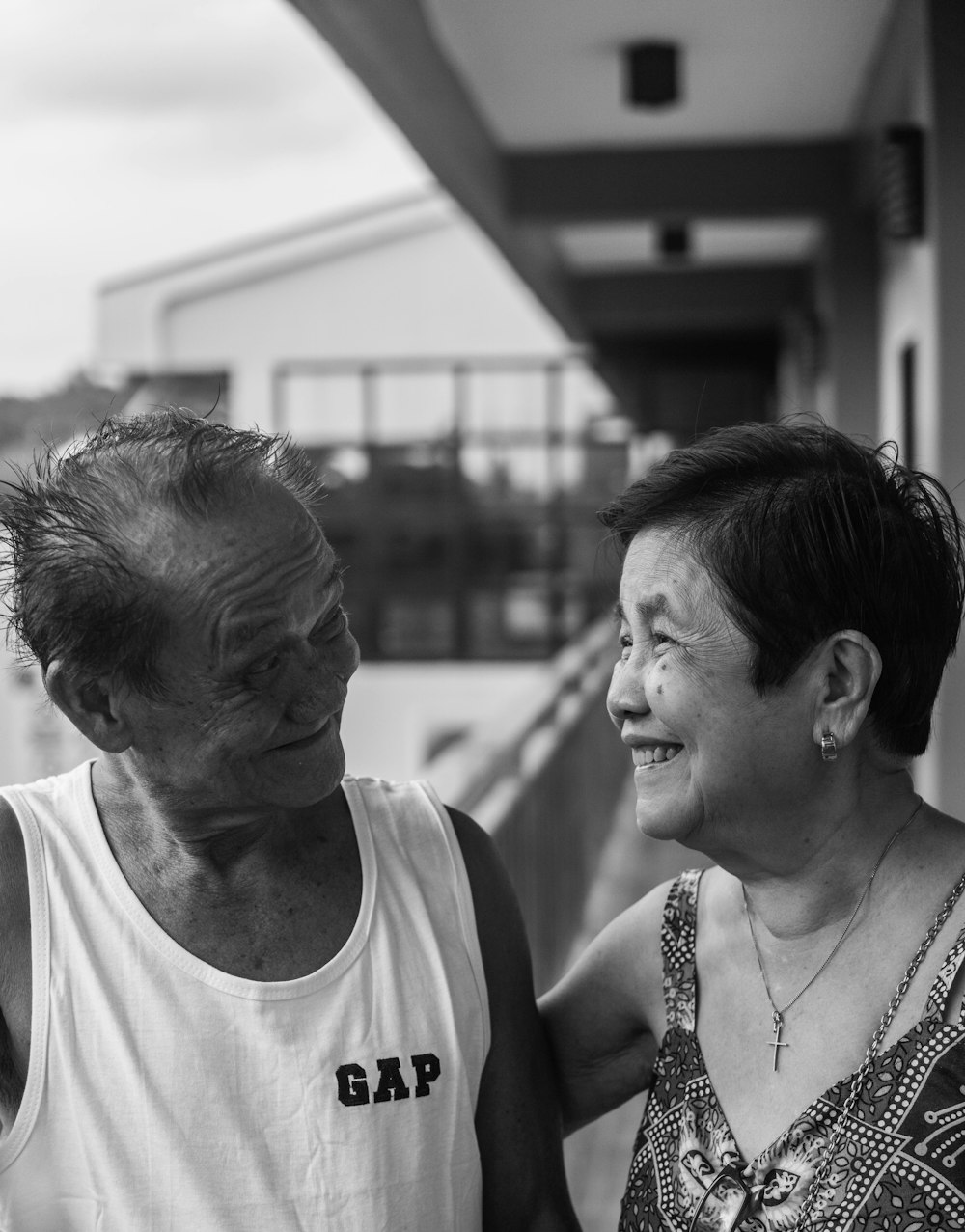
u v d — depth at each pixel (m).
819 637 1.21
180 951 1.25
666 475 1.27
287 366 12.80
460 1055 1.29
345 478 12.76
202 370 16.70
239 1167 1.23
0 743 9.76
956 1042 1.17
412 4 4.88
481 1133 1.35
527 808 3.70
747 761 1.23
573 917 5.14
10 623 1.24
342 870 1.31
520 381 12.66
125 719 1.22
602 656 7.09
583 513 12.59
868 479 1.24
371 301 16.66
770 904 1.29
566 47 5.48
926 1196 1.14
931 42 4.11
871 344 6.86
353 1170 1.24
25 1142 1.24
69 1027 1.23
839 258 6.88
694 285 10.86
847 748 1.25
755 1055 1.29
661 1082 1.35
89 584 1.18
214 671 1.19
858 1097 1.19
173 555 1.17
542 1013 1.51
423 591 12.62
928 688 1.26
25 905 1.26
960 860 1.25
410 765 12.57
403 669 12.62
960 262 4.09
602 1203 3.52
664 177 6.96
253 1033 1.24
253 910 1.28
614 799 7.52
